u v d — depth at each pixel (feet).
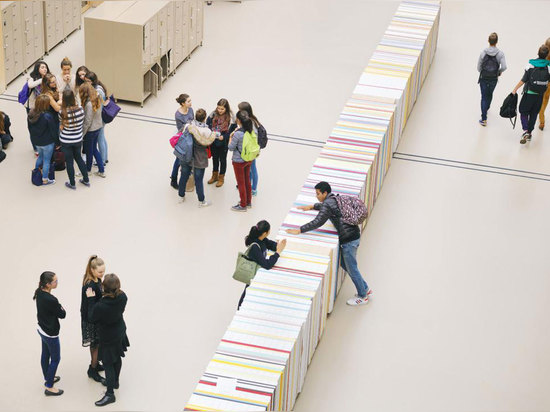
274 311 26.76
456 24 57.72
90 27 43.04
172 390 27.76
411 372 29.07
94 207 36.42
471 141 43.86
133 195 37.45
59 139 36.94
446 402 27.96
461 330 31.07
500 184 40.34
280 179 39.34
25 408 26.63
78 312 30.48
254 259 28.50
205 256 33.91
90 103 36.27
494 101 47.65
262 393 23.76
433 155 42.45
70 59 48.73
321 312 29.32
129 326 30.04
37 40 47.44
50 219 35.40
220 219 36.24
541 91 41.70
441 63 52.24
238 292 32.14
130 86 44.16
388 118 38.58
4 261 32.73
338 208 30.12
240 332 25.82
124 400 27.22
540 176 41.19
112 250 33.81
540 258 35.27
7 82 45.16
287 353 25.16
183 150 35.14
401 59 44.62
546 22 58.49
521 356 30.04
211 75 48.44
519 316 31.94
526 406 27.99
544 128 45.19
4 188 37.19
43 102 35.70
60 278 32.07
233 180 39.14
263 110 45.03
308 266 28.91
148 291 31.76
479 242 36.04
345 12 58.65
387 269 33.99
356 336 30.50
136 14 43.86
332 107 45.96
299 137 42.91
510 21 58.44
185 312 30.91
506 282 33.71
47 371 26.84
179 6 47.19
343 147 36.17
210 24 55.16
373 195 37.27
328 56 51.90
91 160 38.01
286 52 51.98
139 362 28.66
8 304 30.68
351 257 30.83
